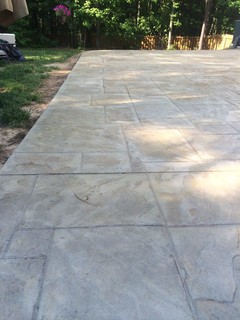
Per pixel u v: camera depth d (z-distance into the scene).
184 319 1.36
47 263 1.66
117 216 2.05
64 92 5.59
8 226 1.94
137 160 2.85
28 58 11.04
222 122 3.96
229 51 14.43
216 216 2.05
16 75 7.09
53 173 2.60
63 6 18.06
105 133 3.53
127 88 5.99
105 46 20.84
